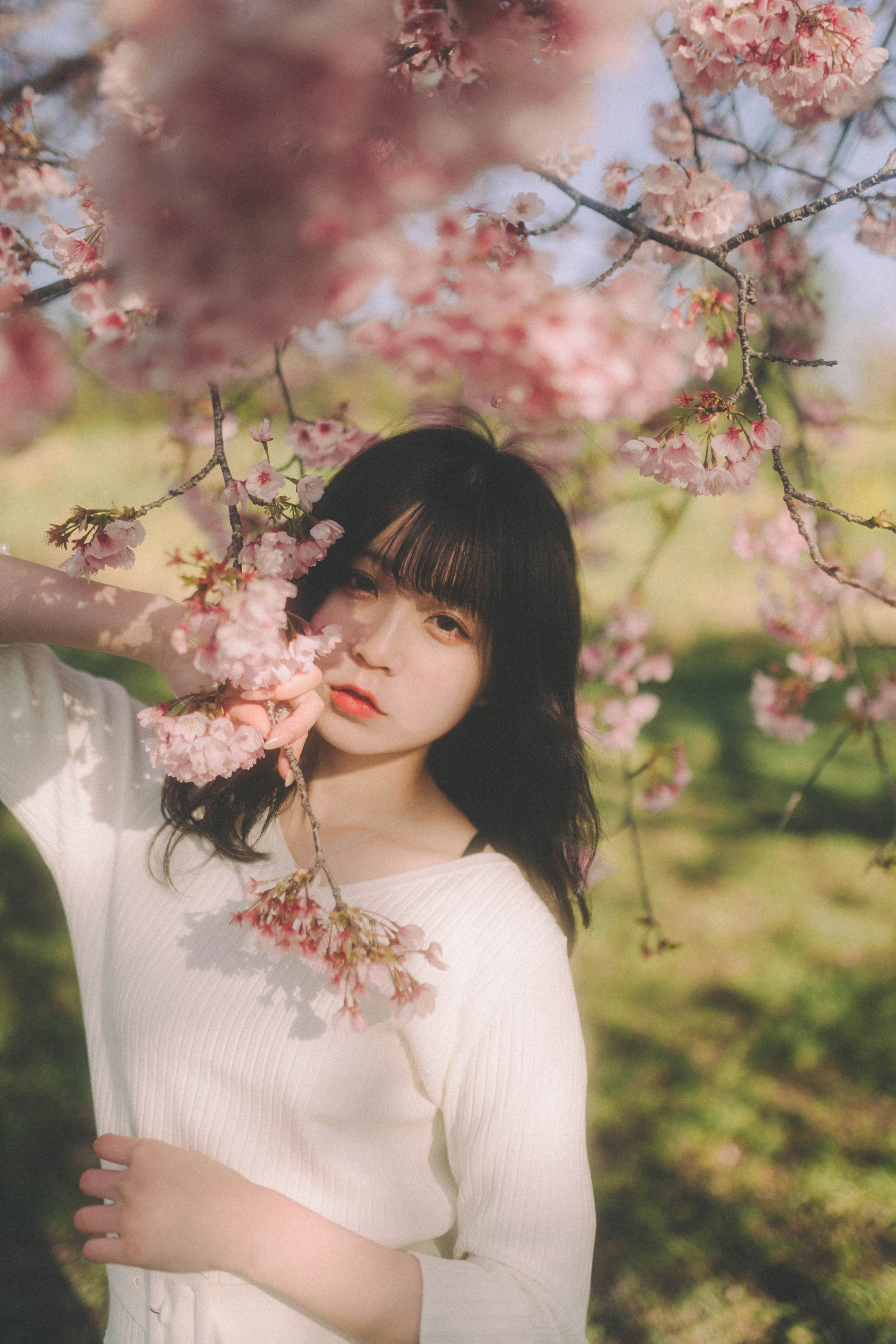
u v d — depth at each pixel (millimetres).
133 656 1063
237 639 712
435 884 1066
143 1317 1023
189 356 530
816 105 1418
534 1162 957
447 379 594
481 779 1256
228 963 1043
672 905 4504
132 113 492
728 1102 3297
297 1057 997
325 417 1500
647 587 4801
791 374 2168
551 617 1163
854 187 1059
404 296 555
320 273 508
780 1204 2906
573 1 578
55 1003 3578
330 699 1103
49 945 3906
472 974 1012
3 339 530
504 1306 897
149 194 485
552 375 565
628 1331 2525
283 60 468
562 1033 1021
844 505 3357
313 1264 904
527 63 567
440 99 596
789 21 1180
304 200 488
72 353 547
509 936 1039
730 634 7828
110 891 1140
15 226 982
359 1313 889
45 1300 2514
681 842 5109
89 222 842
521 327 556
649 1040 3594
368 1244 932
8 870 4410
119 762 1188
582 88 573
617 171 1360
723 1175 3004
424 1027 985
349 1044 999
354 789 1184
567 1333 921
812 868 4883
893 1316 2570
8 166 961
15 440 550
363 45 484
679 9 1182
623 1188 2943
